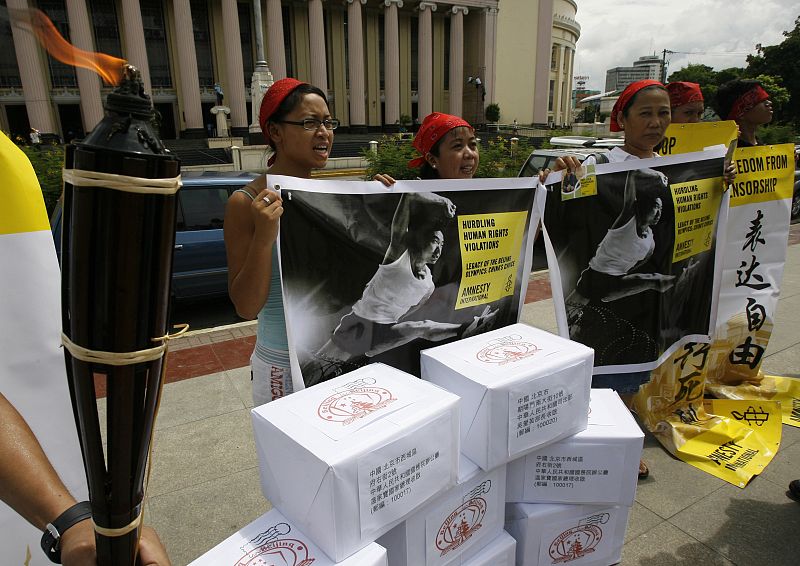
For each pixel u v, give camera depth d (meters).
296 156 1.84
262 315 1.82
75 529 0.76
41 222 1.16
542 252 7.49
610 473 1.72
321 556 1.20
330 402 1.37
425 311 2.01
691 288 2.71
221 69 31.58
